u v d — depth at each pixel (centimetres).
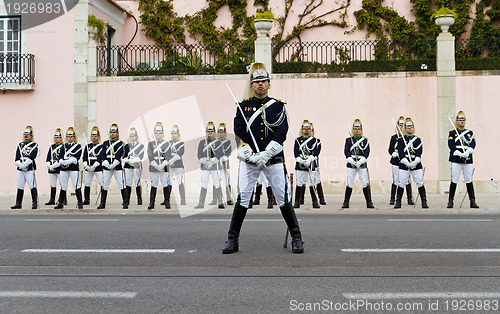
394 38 2197
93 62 1922
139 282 562
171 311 462
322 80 1858
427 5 2183
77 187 1438
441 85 1817
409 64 1848
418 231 919
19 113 1925
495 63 1820
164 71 1917
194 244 794
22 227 994
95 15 2014
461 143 1357
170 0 2308
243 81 1884
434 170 1823
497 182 1800
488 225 998
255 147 717
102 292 523
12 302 491
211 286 544
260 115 715
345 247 761
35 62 1931
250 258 687
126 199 1445
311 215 1260
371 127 1842
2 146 1917
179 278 580
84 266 645
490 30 2156
